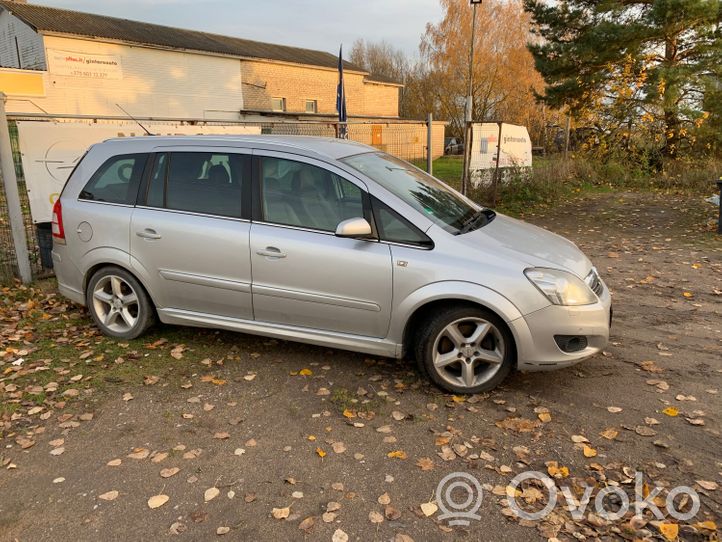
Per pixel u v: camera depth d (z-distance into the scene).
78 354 4.48
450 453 3.15
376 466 3.04
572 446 3.20
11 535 2.55
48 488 2.88
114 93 23.03
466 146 12.04
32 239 6.75
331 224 3.93
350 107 33.97
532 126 36.00
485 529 2.57
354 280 3.81
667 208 12.04
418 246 3.73
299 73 30.44
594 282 3.88
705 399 3.71
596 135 17.50
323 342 4.05
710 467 2.99
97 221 4.59
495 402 3.70
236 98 27.59
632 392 3.82
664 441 3.22
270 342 4.71
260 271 4.06
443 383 3.80
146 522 2.62
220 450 3.19
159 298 4.48
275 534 2.54
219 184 4.26
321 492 2.83
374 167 4.27
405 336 3.85
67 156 6.78
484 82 39.19
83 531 2.57
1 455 3.17
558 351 3.61
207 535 2.54
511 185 13.30
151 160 4.50
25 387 3.94
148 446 3.24
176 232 4.29
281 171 4.12
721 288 6.15
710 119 16.39
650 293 6.04
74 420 3.52
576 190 15.06
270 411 3.62
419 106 46.59
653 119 16.52
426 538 2.51
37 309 5.52
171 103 25.02
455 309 3.68
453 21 38.88
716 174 15.12
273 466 3.04
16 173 6.66
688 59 17.28
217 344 4.67
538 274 3.59
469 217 4.28
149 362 4.34
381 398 3.78
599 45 16.75
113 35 22.83
